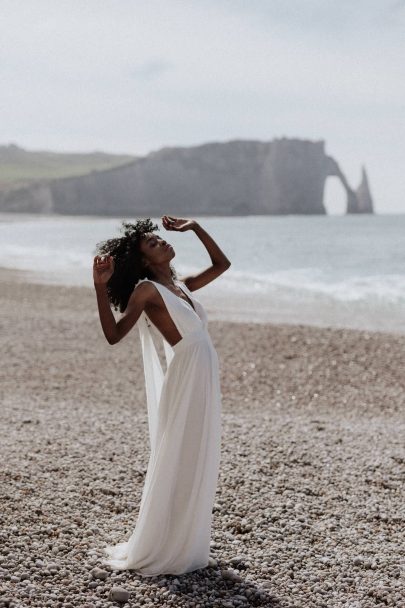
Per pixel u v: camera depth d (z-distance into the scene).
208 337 4.19
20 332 14.88
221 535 4.79
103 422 7.90
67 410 8.70
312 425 8.23
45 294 21.95
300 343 14.15
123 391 10.29
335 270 36.34
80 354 12.88
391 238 77.88
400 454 6.99
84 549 4.43
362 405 10.05
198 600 3.87
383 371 12.06
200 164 159.88
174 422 4.07
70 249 53.81
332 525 5.11
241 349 13.65
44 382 10.63
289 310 19.69
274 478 6.02
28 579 3.96
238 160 162.75
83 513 5.05
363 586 4.19
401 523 5.25
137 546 4.14
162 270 4.28
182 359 4.07
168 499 4.11
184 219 4.55
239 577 4.14
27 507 5.04
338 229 107.44
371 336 14.86
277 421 8.37
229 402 10.02
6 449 6.51
